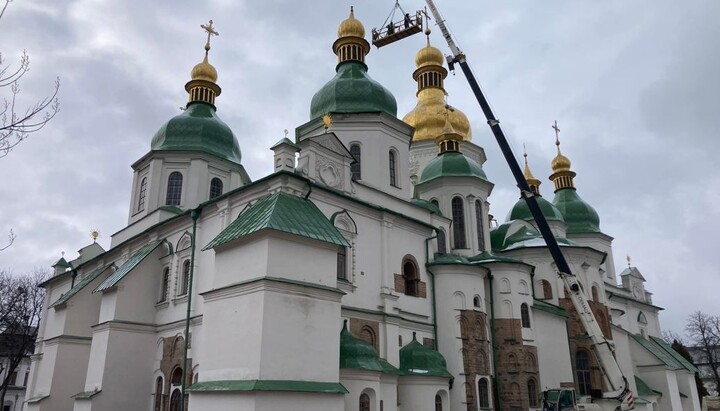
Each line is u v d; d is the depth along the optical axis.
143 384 35.53
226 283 27.33
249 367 24.16
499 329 41.06
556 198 66.50
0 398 71.12
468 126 61.34
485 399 37.78
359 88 42.56
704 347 107.62
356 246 34.34
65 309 41.94
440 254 41.38
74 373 41.03
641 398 50.22
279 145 31.12
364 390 28.50
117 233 46.75
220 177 47.09
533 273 46.53
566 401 34.62
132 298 36.50
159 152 45.53
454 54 39.72
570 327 45.44
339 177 34.62
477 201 48.00
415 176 54.94
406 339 35.88
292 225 26.92
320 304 26.70
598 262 49.44
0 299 71.62
